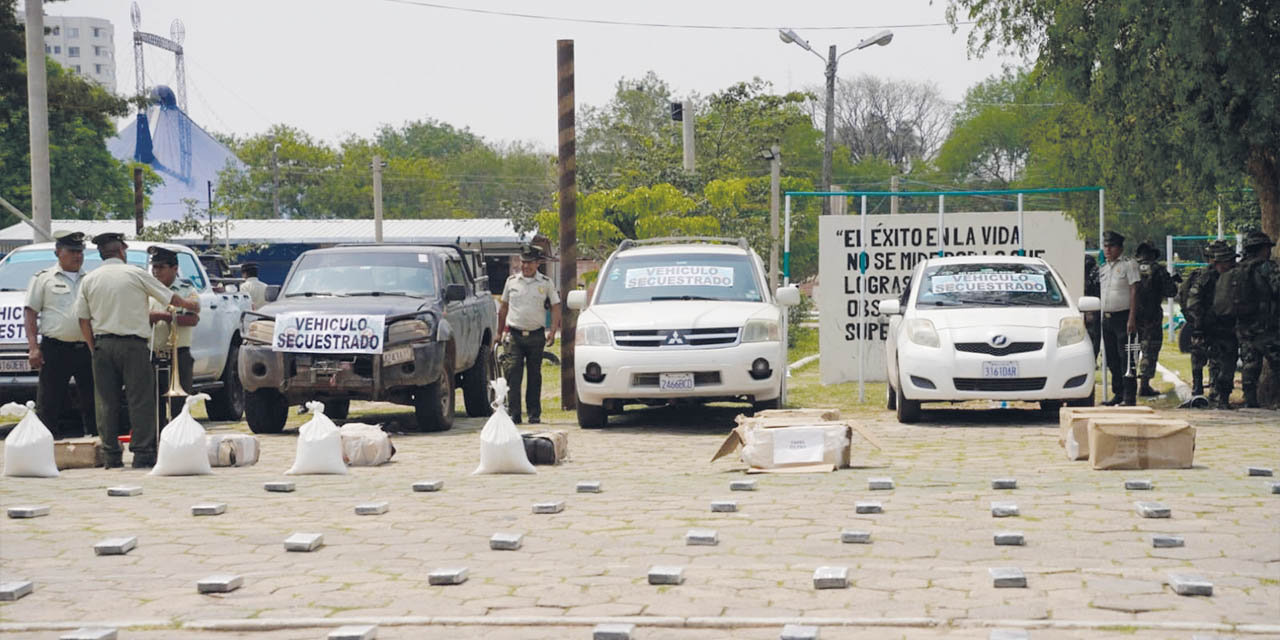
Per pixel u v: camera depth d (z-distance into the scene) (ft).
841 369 109.50
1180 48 75.31
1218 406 83.92
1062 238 101.35
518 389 84.28
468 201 609.01
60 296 64.49
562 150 95.14
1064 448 62.28
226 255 225.35
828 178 198.18
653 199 181.98
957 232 105.40
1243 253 83.97
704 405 95.35
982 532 40.19
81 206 368.68
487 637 29.07
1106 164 87.45
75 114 233.76
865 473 54.65
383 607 31.76
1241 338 82.94
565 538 40.37
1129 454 54.75
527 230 237.45
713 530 40.86
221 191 489.67
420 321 75.82
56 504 48.57
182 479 55.88
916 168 472.44
